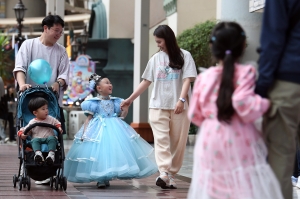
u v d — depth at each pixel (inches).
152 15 1021.2
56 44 375.6
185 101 356.5
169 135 363.6
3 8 2108.8
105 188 361.4
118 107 372.5
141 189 358.0
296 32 191.5
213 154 176.1
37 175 339.9
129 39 1107.3
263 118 196.5
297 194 327.0
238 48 182.9
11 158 575.8
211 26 738.8
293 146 195.0
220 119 176.2
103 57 1107.9
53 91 353.1
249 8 470.6
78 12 1940.2
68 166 360.5
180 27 856.3
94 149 354.9
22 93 345.4
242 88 176.1
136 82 791.1
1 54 1370.6
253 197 171.3
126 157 352.8
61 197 315.6
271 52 188.9
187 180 410.9
